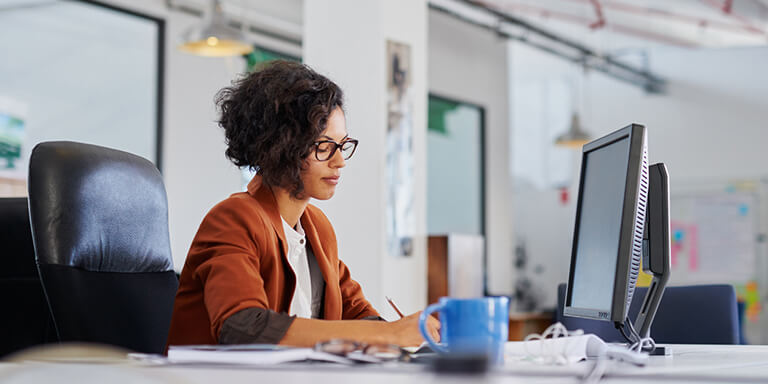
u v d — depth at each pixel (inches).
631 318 95.2
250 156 67.4
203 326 61.3
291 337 52.3
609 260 57.9
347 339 49.3
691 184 402.0
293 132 65.7
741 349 71.5
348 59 188.1
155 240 74.1
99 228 67.9
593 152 66.1
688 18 338.3
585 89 428.1
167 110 256.7
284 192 68.6
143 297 70.2
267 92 66.2
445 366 34.5
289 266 65.7
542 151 442.0
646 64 412.2
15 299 77.3
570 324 97.7
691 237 400.8
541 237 440.8
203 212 263.0
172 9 261.3
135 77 263.1
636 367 47.3
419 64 196.4
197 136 263.9
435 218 337.7
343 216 187.6
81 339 63.9
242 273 57.7
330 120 67.5
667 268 66.8
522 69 429.7
